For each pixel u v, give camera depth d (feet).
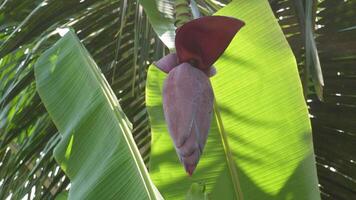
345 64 9.84
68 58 7.56
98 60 10.09
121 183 6.44
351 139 10.03
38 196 10.05
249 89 7.41
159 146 7.57
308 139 7.37
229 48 7.32
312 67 7.46
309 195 7.37
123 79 10.22
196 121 5.79
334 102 10.01
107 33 10.03
